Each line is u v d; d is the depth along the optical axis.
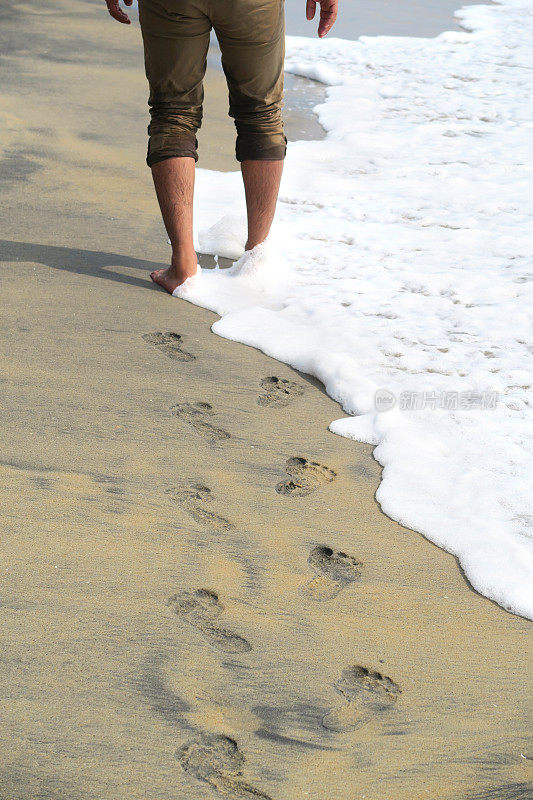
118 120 12.11
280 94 7.48
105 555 4.58
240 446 5.72
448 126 13.32
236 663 4.03
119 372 6.39
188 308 7.54
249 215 7.94
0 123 11.44
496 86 15.67
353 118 13.49
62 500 4.95
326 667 4.08
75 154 10.75
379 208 10.16
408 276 8.45
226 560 4.68
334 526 5.07
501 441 5.95
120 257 8.32
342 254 8.91
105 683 3.83
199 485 5.26
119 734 3.60
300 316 7.60
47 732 3.57
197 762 3.53
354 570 4.74
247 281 8.09
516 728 3.87
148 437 5.66
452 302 7.98
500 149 12.37
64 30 16.47
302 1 21.31
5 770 3.39
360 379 6.56
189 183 7.36
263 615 4.34
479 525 5.13
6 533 4.63
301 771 3.54
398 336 7.31
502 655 4.28
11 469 5.14
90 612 4.20
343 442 5.91
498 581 4.72
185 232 7.52
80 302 7.34
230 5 6.65
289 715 3.80
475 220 9.91
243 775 3.50
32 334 6.73
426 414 6.22
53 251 8.24
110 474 5.24
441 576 4.77
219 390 6.34
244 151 7.58
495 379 6.71
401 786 3.54
